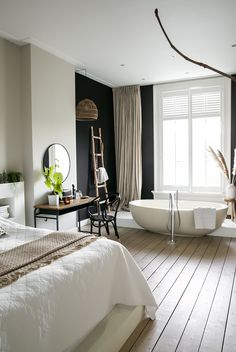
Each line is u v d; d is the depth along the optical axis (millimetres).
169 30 3623
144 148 6484
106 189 6043
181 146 6242
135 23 3428
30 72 3963
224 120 5836
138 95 6227
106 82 6051
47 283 1599
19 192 3893
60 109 4562
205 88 5938
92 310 1879
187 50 4305
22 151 4098
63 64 4605
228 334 2180
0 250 2178
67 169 4758
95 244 2234
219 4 3023
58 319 1569
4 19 3299
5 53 3801
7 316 1309
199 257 3846
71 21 3363
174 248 4238
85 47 4152
